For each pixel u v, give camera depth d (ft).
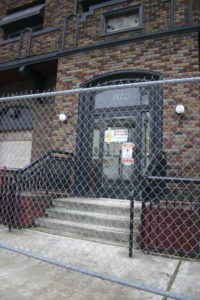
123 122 19.17
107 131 19.56
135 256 10.41
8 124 27.43
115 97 19.76
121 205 14.53
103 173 19.10
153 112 17.66
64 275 8.29
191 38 17.44
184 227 10.93
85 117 19.99
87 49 20.65
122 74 19.31
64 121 20.36
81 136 19.75
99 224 13.74
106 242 12.17
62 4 26.43
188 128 16.37
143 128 18.51
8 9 32.24
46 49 23.27
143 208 11.37
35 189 17.80
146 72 18.30
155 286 7.68
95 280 7.99
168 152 16.48
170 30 17.89
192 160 15.88
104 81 20.20
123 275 8.45
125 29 19.57
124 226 13.12
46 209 15.72
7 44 25.62
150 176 11.13
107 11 20.65
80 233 13.39
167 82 7.55
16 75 25.71
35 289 7.22
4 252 10.34
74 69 21.01
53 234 13.43
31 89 26.35
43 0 29.73
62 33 22.57
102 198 17.61
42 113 24.93
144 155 18.19
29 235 13.12
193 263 9.84
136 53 18.92
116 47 19.72
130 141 18.74
